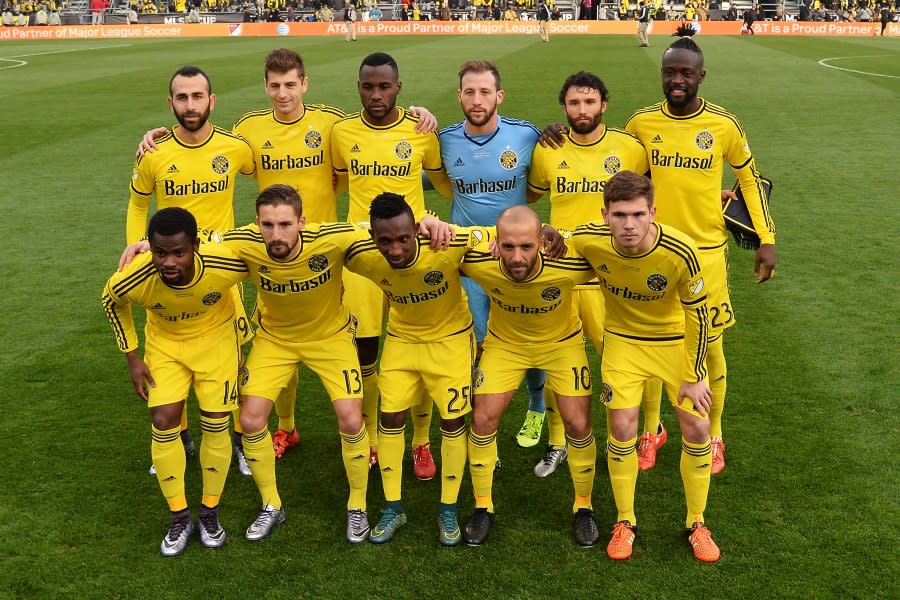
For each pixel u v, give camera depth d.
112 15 44.56
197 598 3.83
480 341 5.12
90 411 5.61
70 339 6.76
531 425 5.22
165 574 4.01
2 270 8.35
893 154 12.47
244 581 3.95
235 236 4.11
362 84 4.89
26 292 7.77
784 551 4.07
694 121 4.84
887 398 5.53
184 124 4.79
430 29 39.84
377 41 33.81
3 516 4.45
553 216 5.08
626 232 3.65
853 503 4.42
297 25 40.09
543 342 4.28
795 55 26.25
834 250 8.50
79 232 9.55
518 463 5.01
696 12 40.66
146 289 3.98
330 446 5.23
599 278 4.07
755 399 5.57
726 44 30.72
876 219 9.47
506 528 4.36
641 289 3.96
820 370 5.96
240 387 4.44
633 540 4.16
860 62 24.25
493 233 4.12
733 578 3.90
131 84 20.67
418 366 4.29
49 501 4.59
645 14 29.64
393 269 4.02
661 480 4.78
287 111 5.06
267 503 4.36
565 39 34.19
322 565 4.07
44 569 4.04
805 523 4.27
